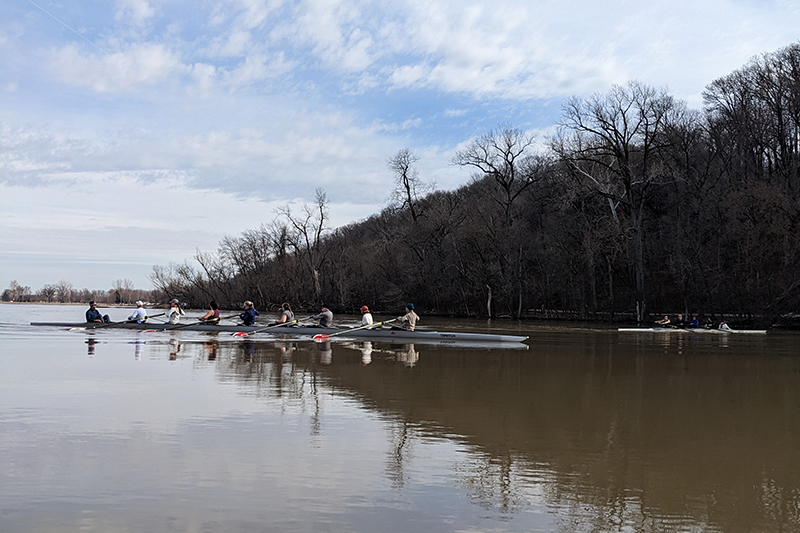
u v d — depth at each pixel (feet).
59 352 61.00
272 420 30.81
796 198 131.95
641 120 152.87
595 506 19.77
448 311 196.95
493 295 181.68
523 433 29.25
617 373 51.88
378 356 61.05
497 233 178.19
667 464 24.53
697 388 44.39
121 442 26.16
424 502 19.77
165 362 53.31
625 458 25.27
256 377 45.09
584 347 77.51
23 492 19.99
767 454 26.16
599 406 36.40
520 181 196.44
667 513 19.34
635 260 154.51
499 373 50.11
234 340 77.36
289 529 17.34
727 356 69.21
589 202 166.71
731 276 137.39
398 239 200.95
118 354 59.41
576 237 167.12
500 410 34.63
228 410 33.04
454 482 21.84
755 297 131.75
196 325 90.17
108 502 19.21
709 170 167.12
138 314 93.45
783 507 19.97
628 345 82.17
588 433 29.45
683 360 63.67
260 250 248.73
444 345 75.92
